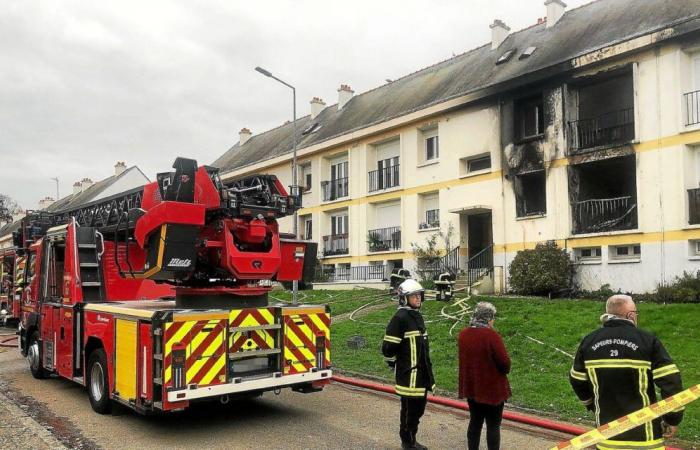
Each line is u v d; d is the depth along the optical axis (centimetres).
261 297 790
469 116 2203
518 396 825
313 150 2972
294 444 651
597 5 2181
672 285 1537
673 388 370
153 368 668
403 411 611
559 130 1881
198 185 763
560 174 1875
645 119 1673
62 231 953
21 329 1148
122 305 831
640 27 1761
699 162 1591
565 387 850
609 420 382
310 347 775
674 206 1595
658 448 370
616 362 383
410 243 2444
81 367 859
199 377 671
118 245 905
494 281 2036
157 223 719
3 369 1177
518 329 1244
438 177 2327
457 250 2212
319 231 2989
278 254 798
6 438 672
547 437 666
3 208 6112
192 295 762
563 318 1301
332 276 2802
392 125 2514
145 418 771
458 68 2562
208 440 670
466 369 554
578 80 1848
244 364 724
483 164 2212
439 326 1366
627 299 405
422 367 605
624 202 1803
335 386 982
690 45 1582
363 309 1802
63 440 669
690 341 1025
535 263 1789
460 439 664
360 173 2736
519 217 1992
